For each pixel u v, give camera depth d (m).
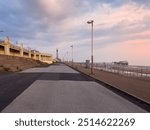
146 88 19.14
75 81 26.92
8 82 25.06
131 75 33.19
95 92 17.62
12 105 12.01
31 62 104.56
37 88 19.66
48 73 42.81
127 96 15.80
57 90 18.39
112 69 44.22
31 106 11.75
